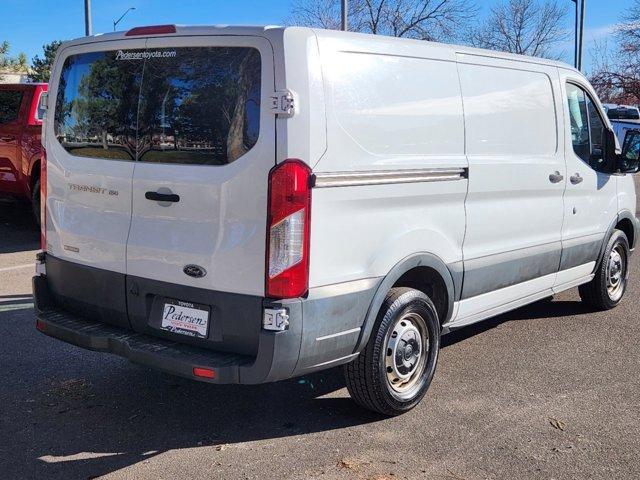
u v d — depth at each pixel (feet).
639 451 12.71
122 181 12.75
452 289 14.74
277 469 11.82
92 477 11.51
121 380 15.80
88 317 13.92
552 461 12.26
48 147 14.48
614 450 12.73
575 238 19.43
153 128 12.46
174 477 11.53
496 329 20.27
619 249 22.49
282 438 13.00
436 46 14.05
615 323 21.03
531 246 17.40
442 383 15.87
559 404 14.76
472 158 14.89
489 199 15.56
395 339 13.53
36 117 33.55
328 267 11.71
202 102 11.87
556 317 21.63
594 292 21.74
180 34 12.19
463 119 14.65
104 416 13.89
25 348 17.84
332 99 11.61
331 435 13.15
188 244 11.91
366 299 12.49
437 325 14.39
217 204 11.55
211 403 14.60
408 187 13.11
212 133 11.71
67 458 12.15
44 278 14.70
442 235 14.19
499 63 15.96
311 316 11.48
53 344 18.19
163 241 12.22
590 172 19.81
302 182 11.10
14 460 12.05
